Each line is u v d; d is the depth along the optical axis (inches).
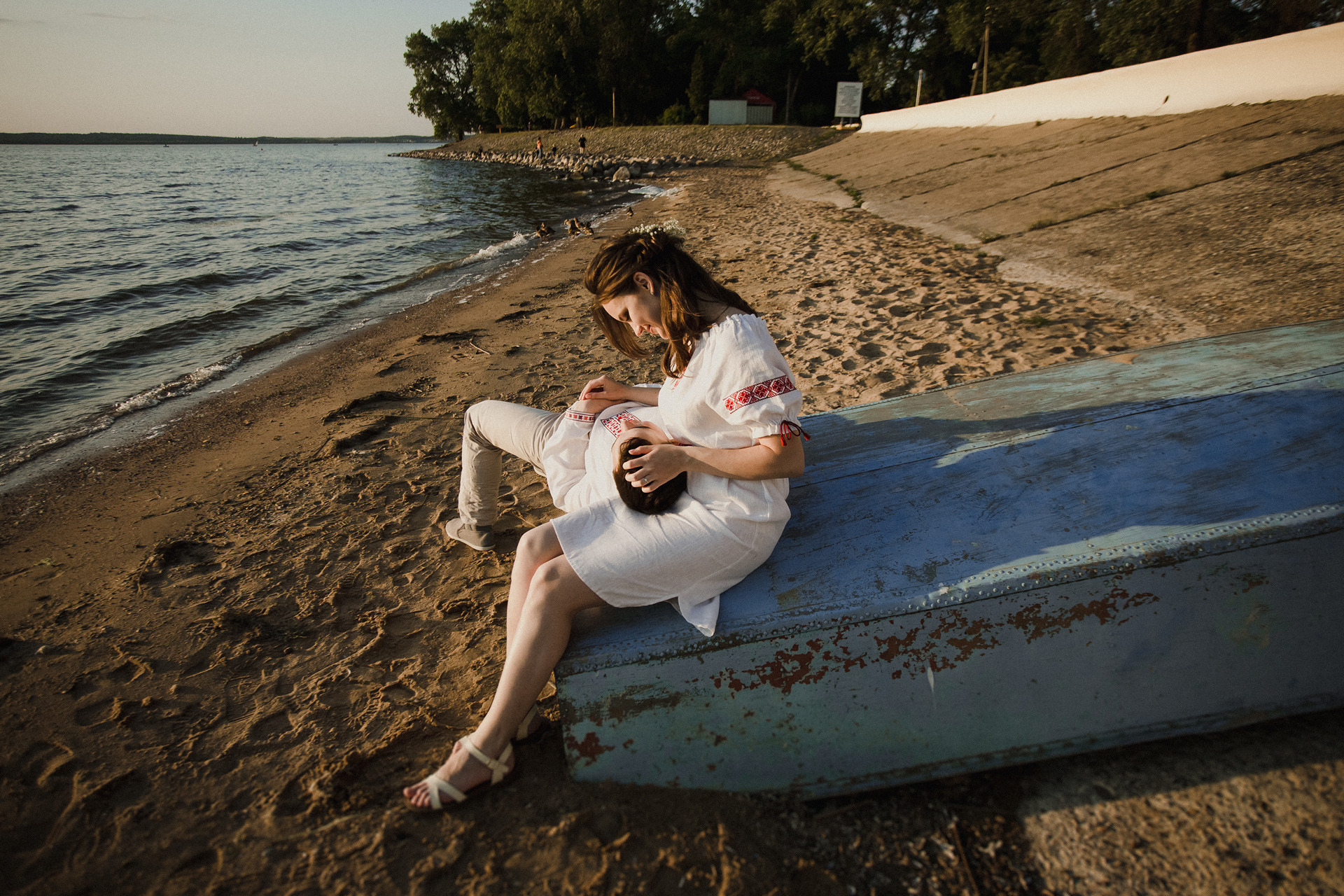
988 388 109.3
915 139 872.9
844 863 65.0
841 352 205.6
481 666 94.5
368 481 151.3
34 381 239.9
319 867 65.9
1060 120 623.8
